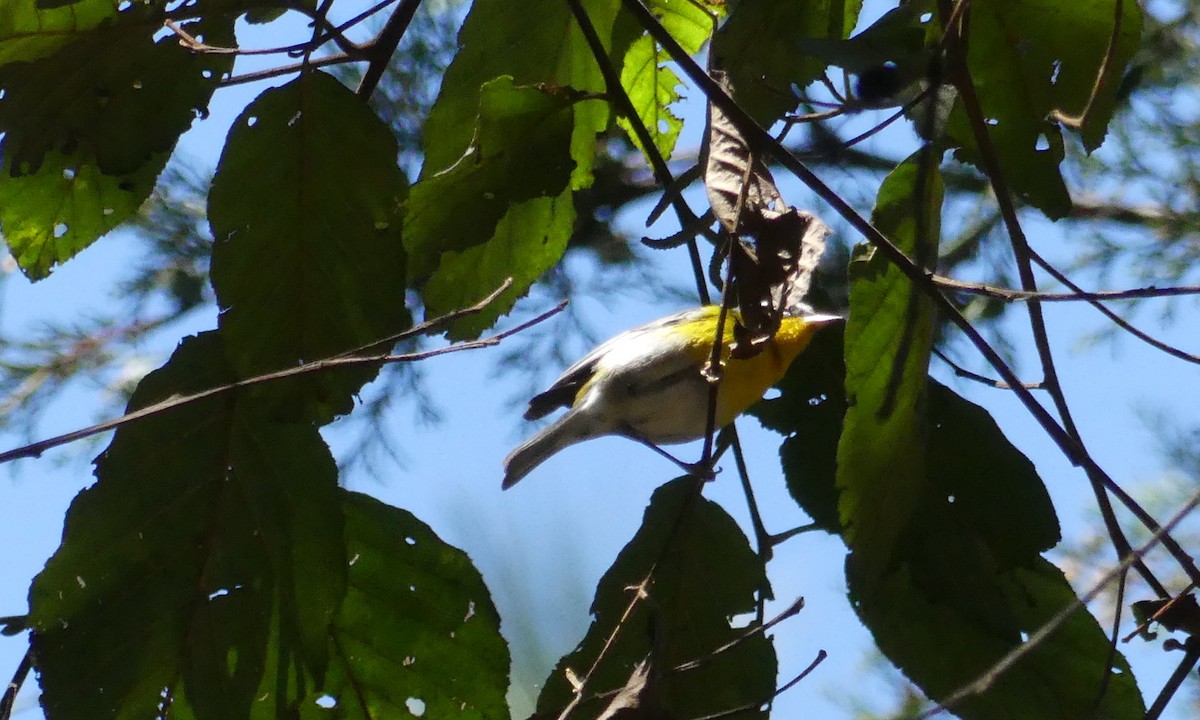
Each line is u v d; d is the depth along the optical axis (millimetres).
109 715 4688
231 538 4824
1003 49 5395
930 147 4766
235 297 4879
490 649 5090
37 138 5000
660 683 4797
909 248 4992
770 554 5590
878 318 4965
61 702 4660
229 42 5402
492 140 5105
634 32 5980
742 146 5027
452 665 5094
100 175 5723
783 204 4828
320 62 5004
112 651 4730
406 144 9969
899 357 4773
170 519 4797
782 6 5652
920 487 5258
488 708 5086
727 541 5570
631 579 5562
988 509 5391
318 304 4926
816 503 5727
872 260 4980
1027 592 5496
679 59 4840
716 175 4965
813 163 9656
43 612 4719
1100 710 5562
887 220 4992
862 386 4984
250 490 4840
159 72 5008
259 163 4914
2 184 5668
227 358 4852
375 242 4922
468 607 5090
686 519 5562
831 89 5141
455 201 5160
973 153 5516
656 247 4977
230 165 4898
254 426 4855
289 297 4918
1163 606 5023
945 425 5441
